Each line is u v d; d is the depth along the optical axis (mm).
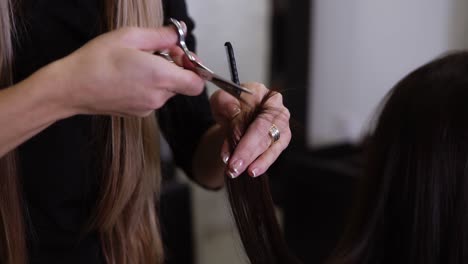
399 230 616
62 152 615
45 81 414
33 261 644
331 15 1622
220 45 1507
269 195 600
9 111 413
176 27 474
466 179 566
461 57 639
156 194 755
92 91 419
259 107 553
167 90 430
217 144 712
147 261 734
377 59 1785
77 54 424
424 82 610
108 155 646
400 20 1810
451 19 1975
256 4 1544
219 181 758
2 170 582
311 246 1506
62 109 433
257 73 1585
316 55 1613
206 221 1696
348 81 1722
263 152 515
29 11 591
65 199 636
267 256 612
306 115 1565
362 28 1716
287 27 1538
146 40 443
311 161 1484
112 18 612
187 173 813
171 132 786
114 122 631
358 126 1761
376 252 641
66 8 608
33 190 618
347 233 696
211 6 1467
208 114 785
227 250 1669
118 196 652
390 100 639
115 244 688
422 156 582
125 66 410
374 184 637
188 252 1393
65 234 647
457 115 569
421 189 586
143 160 680
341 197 1389
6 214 601
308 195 1495
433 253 594
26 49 592
